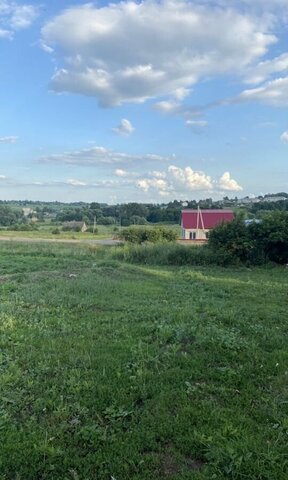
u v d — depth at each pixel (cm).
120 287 1115
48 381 469
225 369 509
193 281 1314
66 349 583
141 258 1966
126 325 720
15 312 811
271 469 322
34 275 1289
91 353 565
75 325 722
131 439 360
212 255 1859
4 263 1641
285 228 1842
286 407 422
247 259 1862
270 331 696
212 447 345
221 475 315
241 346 601
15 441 352
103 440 356
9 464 324
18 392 439
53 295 977
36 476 313
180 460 335
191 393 447
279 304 951
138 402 433
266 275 1537
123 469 322
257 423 391
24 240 3616
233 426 380
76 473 314
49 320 752
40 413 403
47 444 345
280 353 579
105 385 459
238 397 443
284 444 354
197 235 3241
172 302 941
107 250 2245
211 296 1041
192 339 634
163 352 573
